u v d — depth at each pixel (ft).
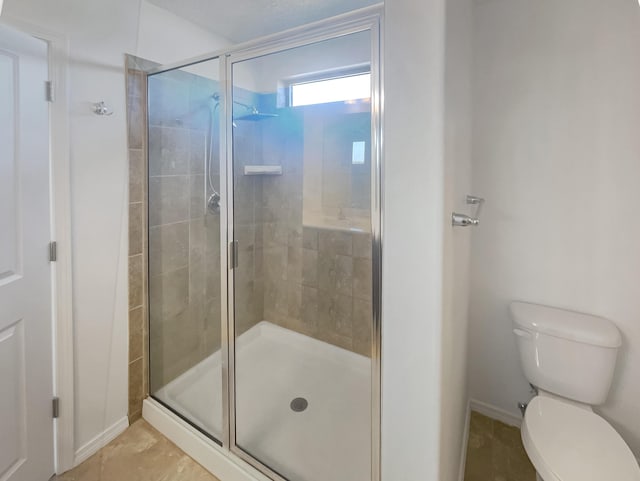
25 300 4.37
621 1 4.63
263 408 6.18
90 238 5.20
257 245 7.79
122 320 5.82
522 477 5.08
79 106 4.88
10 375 4.25
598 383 4.72
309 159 7.16
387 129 3.13
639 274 4.82
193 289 6.86
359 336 6.68
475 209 5.95
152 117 5.93
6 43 3.92
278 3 5.95
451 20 3.15
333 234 6.96
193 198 6.72
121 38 5.37
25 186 4.28
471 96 5.31
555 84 5.17
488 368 6.27
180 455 5.47
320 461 4.96
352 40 4.26
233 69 5.87
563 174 5.24
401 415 3.29
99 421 5.54
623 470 3.54
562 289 5.40
